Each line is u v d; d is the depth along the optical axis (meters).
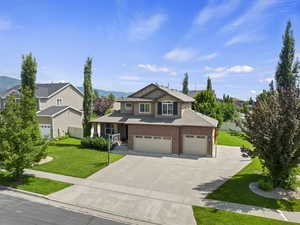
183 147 22.50
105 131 28.55
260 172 16.20
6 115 14.19
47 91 37.09
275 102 12.61
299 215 10.21
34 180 14.88
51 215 10.33
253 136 12.56
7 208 10.98
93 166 18.12
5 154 13.70
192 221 9.79
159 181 14.85
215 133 26.12
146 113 25.69
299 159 11.84
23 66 25.06
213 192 12.95
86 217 10.20
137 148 23.78
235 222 9.59
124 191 13.19
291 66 26.58
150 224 9.69
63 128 33.59
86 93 26.66
